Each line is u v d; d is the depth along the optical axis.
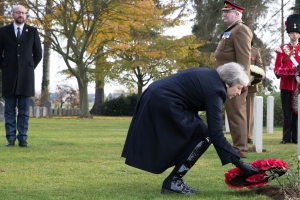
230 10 8.63
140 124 5.16
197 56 33.25
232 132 8.53
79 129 16.39
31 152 8.91
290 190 5.22
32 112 30.42
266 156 8.70
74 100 36.91
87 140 11.66
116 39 31.27
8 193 5.32
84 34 29.91
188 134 5.14
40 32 28.22
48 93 37.66
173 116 5.10
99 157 8.34
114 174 6.64
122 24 28.98
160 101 5.12
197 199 5.05
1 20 27.16
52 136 12.84
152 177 6.43
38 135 13.13
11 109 9.80
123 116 36.69
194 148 5.26
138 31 31.12
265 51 27.83
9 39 9.63
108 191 5.48
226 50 8.58
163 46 31.97
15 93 9.63
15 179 6.17
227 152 5.14
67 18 28.36
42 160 7.90
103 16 28.20
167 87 5.21
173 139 5.11
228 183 5.41
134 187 5.75
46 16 27.80
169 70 33.72
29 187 5.67
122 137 12.71
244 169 5.20
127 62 32.50
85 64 30.47
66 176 6.43
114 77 34.09
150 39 31.00
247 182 5.35
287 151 9.63
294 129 11.82
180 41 31.94
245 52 8.40
